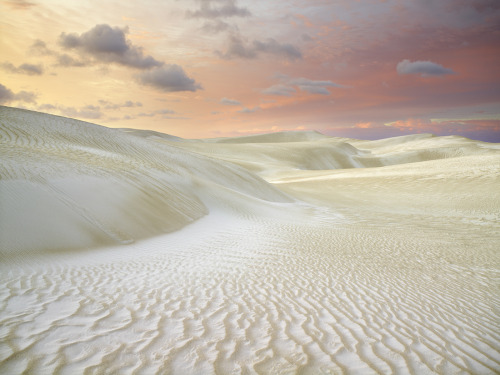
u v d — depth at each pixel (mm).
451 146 101688
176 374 2850
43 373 2656
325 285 5820
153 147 23844
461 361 3555
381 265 7543
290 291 5375
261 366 3105
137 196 10914
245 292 5176
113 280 5270
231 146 76812
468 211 18828
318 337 3811
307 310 4625
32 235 6582
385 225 14523
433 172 30297
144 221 9672
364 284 6035
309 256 7934
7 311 3734
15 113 20188
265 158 70312
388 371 3215
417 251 9305
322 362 3271
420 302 5320
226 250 8125
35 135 17000
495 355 3762
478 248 10211
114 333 3477
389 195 25250
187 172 19984
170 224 10492
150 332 3580
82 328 3510
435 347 3826
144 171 14547
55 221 7375
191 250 7926
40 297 4254
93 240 7547
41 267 5562
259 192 22703
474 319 4789
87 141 19594
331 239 10359
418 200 22875
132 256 6996
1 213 6695
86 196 9148
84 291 4645
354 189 28625
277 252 8164
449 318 4754
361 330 4105
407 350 3688
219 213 14008
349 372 3137
